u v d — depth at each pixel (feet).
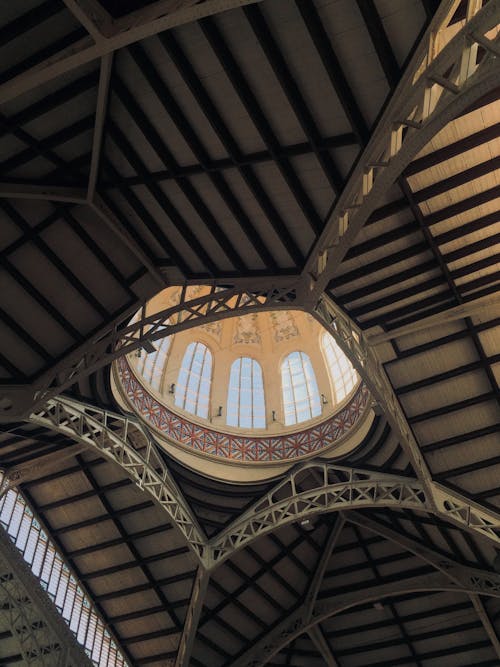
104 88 57.62
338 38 52.42
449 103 46.83
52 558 106.22
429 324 80.12
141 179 66.18
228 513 106.11
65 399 87.56
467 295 79.82
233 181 64.85
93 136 63.05
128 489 101.40
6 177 63.87
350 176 59.67
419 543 106.93
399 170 52.95
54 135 61.87
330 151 59.72
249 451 114.73
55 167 65.10
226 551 101.50
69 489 102.63
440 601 113.29
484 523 89.15
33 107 58.59
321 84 55.57
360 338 83.30
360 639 120.57
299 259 69.67
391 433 94.07
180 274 74.74
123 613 111.55
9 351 75.05
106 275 73.77
